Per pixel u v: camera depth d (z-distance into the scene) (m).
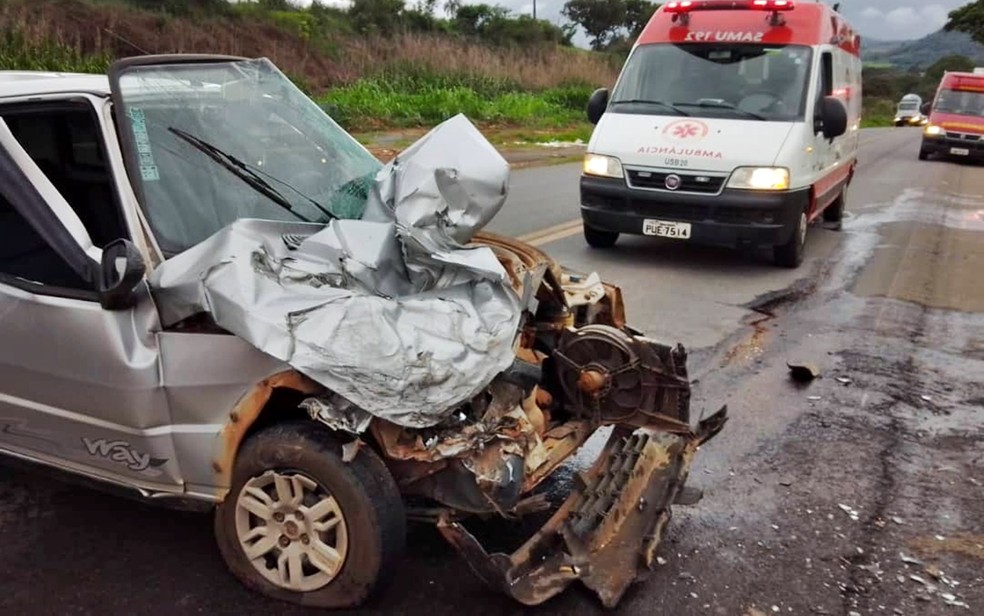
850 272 9.12
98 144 3.38
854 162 12.77
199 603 3.24
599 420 3.90
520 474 3.12
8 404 3.49
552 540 3.31
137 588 3.32
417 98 25.30
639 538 3.49
